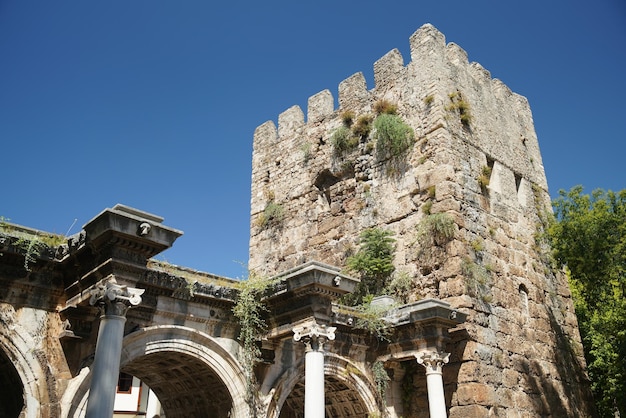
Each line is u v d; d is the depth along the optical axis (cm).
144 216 1442
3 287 1424
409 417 2088
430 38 2642
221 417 1791
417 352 1948
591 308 2741
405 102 2622
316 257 2731
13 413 1468
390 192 2517
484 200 2447
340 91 2959
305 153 2997
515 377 2144
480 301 2144
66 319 1484
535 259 2603
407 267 2317
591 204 2459
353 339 2017
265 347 1827
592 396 2556
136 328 1568
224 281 1856
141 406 4131
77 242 1464
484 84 2852
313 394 1617
